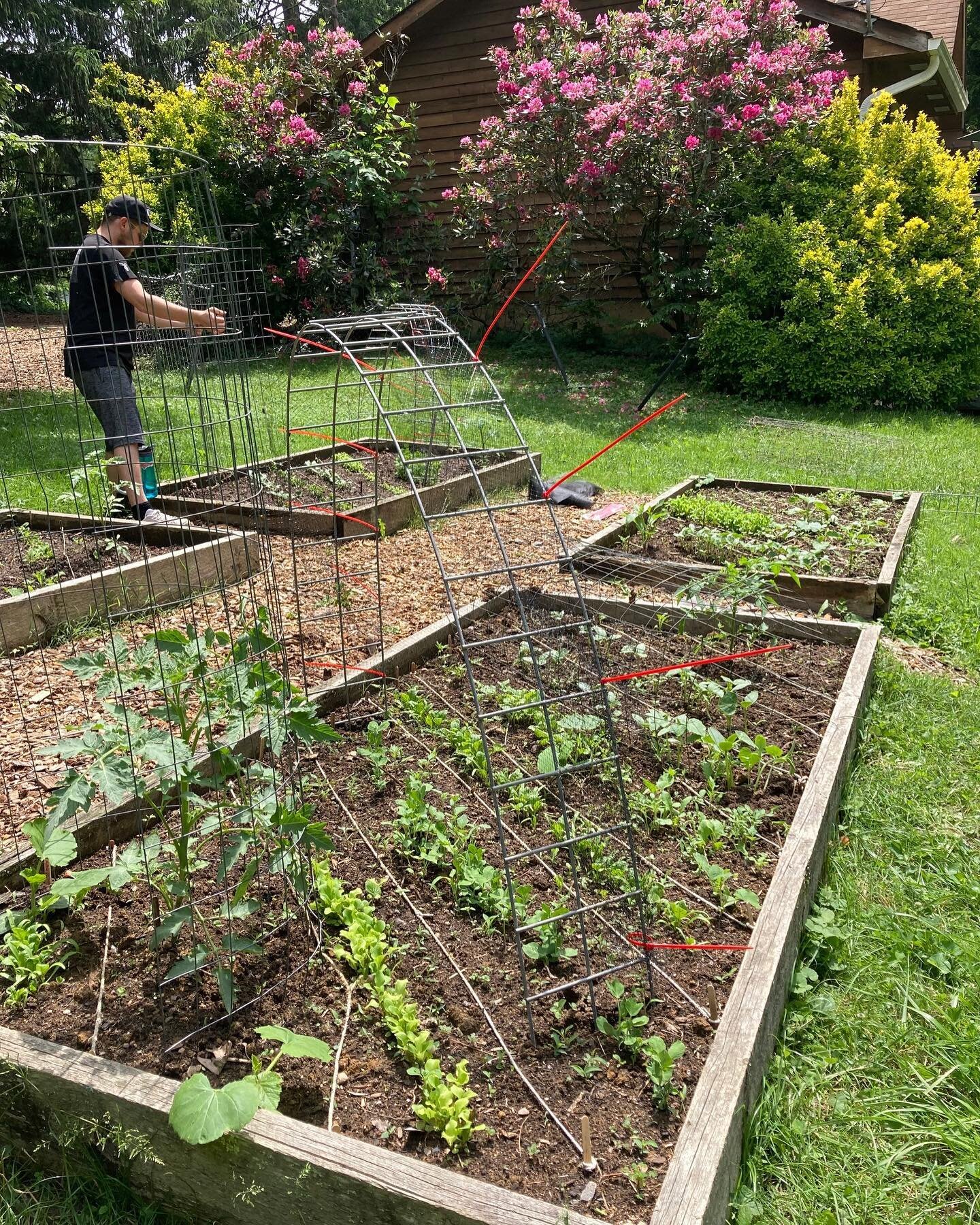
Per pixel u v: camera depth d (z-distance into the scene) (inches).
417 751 137.6
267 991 92.8
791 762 135.1
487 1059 85.7
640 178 468.1
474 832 116.3
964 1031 96.1
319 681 153.8
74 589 175.9
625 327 547.5
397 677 158.9
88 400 213.5
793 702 153.9
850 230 441.1
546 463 308.3
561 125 470.9
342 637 155.2
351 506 234.5
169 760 95.8
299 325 538.3
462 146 544.7
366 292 554.6
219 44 581.6
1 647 166.4
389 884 109.3
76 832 109.7
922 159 452.8
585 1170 74.6
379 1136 77.8
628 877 109.5
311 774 130.5
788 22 443.5
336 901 102.6
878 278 429.1
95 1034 87.0
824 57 486.6
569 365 514.9
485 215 529.0
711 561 214.7
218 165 533.3
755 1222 76.3
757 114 430.6
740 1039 82.1
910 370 423.8
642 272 527.2
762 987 88.4
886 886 118.6
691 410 415.8
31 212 675.4
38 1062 79.0
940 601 205.0
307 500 242.8
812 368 428.1
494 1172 74.7
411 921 103.8
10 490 248.2
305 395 385.1
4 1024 88.4
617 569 208.2
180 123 541.3
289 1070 84.1
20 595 173.9
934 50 466.9
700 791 128.6
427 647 166.7
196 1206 75.8
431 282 543.8
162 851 106.2
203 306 231.8
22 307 625.3
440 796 125.8
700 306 455.2
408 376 371.9
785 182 452.4
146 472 224.7
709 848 116.0
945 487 295.1
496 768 132.7
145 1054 85.5
